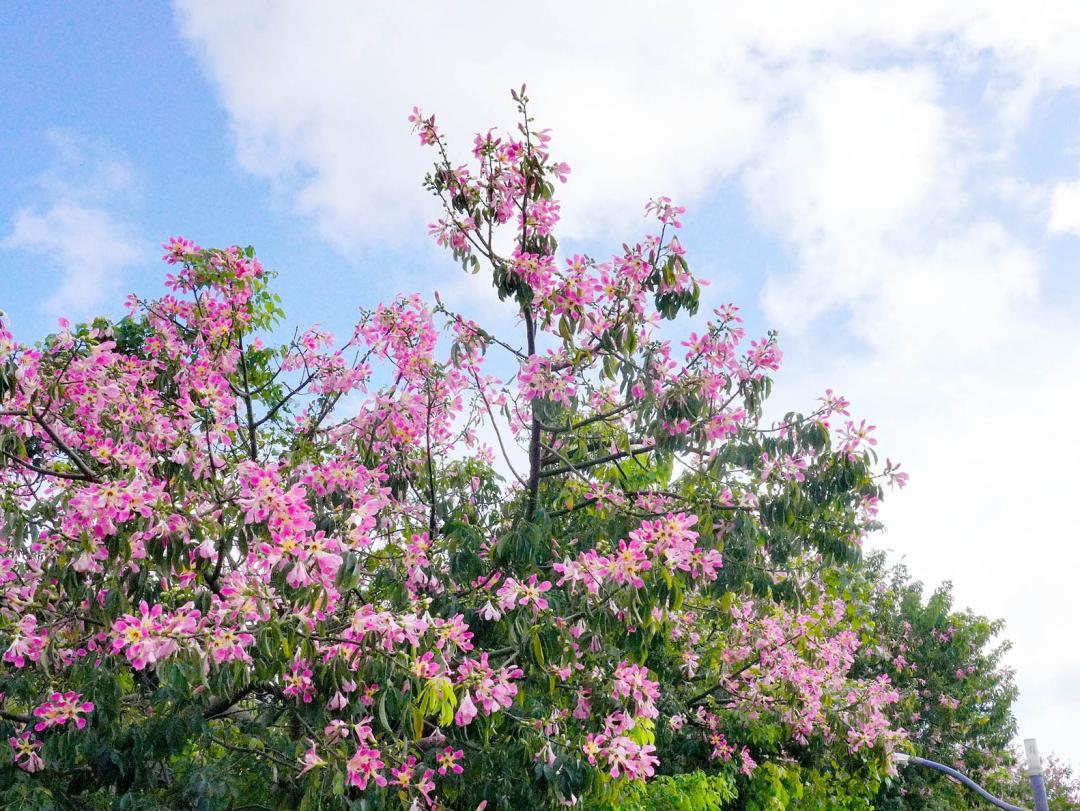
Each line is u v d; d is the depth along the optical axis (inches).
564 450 328.2
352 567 201.3
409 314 303.4
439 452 325.1
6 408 219.1
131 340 338.6
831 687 466.9
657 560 244.2
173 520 206.7
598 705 267.9
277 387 334.0
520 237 290.2
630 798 335.3
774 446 292.7
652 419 284.8
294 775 236.7
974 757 725.3
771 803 429.1
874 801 611.5
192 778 219.0
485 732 228.4
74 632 232.2
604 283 286.7
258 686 248.5
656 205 289.1
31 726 227.5
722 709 457.1
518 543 267.1
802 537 326.3
